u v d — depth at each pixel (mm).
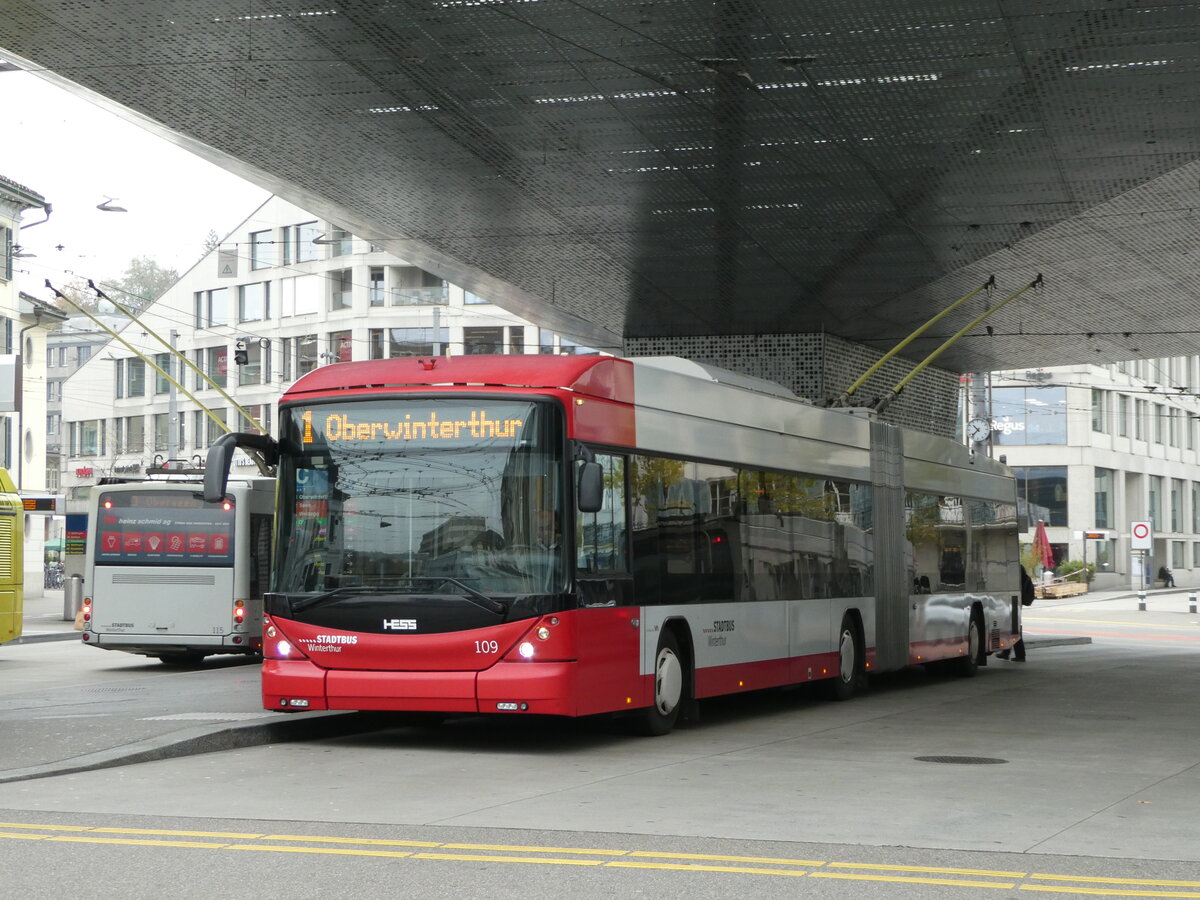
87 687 19172
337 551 13133
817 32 14383
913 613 21781
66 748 12156
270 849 8266
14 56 16109
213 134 18812
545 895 7145
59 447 95812
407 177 20219
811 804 10141
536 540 12781
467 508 12914
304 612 13102
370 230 23594
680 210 21281
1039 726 15969
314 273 76562
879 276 25234
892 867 7922
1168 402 91000
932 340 31547
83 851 8188
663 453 14703
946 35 14406
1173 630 44750
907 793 10703
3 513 25391
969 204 20703
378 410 13266
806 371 29875
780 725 15992
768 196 20406
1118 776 11781
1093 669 26625
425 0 13891
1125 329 30531
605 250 23797
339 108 17391
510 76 15992
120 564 24016
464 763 12352
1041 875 7746
